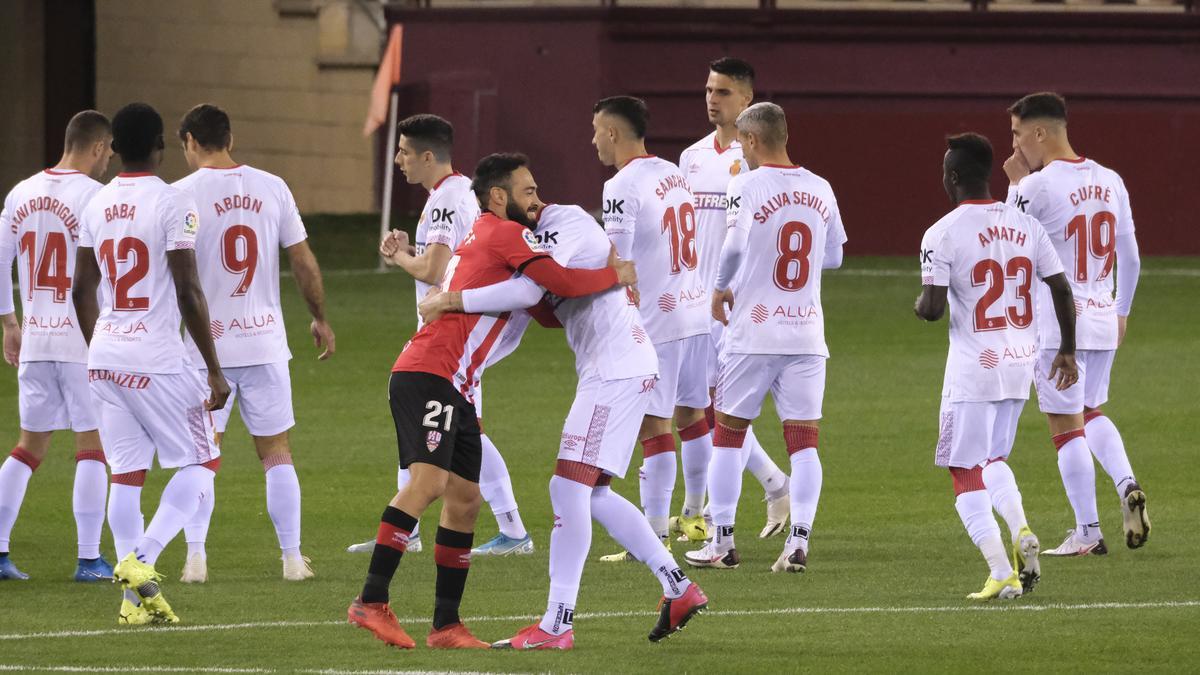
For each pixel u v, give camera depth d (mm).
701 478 34250
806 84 99062
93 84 113125
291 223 31312
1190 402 51406
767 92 99188
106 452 27953
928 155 99250
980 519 28000
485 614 27594
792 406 31312
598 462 24844
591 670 23344
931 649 24391
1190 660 23641
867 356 62219
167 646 24859
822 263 32688
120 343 27375
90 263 27969
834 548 33250
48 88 112688
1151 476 40531
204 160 30516
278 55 108375
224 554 33031
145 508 38031
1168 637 25000
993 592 27797
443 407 24797
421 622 26750
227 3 109062
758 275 31156
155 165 27922
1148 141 99125
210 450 27953
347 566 31906
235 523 36281
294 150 108812
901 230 99562
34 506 38281
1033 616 26562
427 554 33281
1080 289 32562
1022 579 27719
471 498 25188
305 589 29500
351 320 72125
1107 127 99062
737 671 23281
